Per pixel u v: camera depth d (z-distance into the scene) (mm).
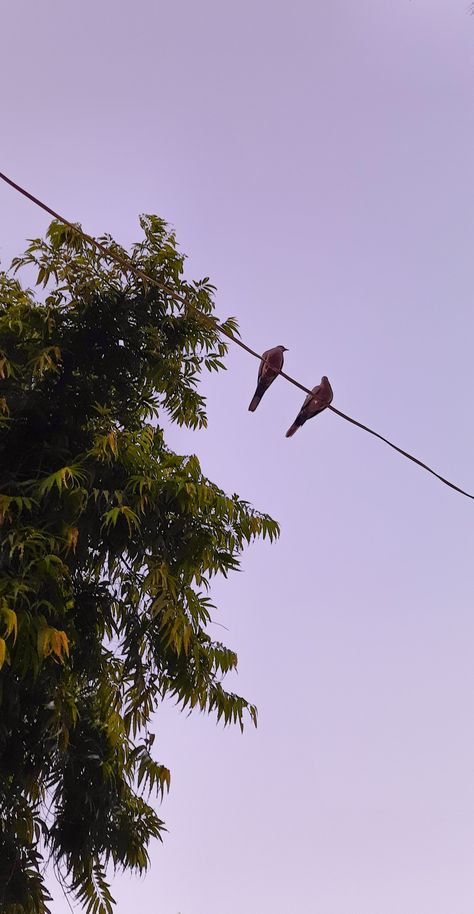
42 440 6520
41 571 5684
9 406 6383
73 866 6781
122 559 6633
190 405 7605
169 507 6656
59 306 6879
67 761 6598
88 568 6785
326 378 6934
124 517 6348
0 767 6273
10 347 6527
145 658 6680
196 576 6781
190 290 7289
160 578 6320
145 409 7699
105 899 6789
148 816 7281
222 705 6605
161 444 7195
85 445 6605
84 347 6879
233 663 6688
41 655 5301
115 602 6859
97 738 7141
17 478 6254
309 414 6945
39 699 6262
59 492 6062
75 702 7051
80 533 6238
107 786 6891
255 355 6395
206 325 7270
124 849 6977
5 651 5059
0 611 5309
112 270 6977
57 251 6828
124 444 6402
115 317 6906
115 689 7074
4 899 6117
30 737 6348
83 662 6672
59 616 5898
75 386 6816
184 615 6266
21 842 6586
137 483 6242
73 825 6836
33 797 6719
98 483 6312
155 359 7234
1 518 5660
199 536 6609
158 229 7227
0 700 5574
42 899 6277
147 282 6988
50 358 6445
